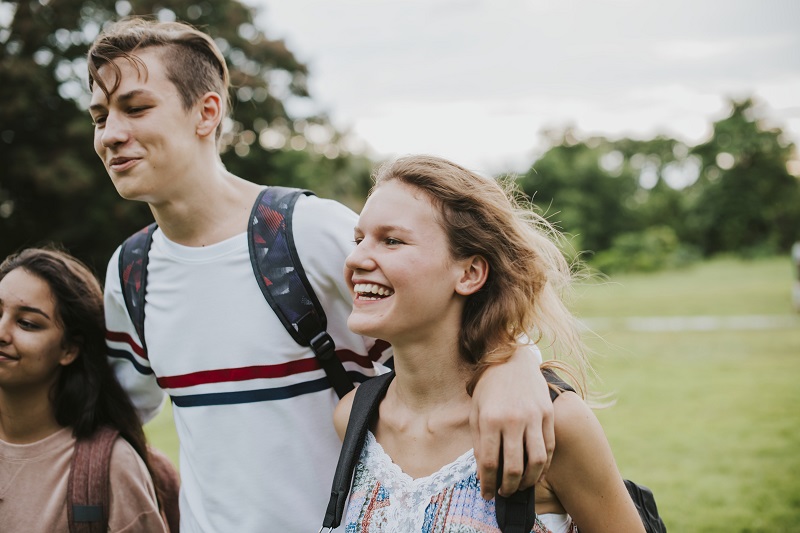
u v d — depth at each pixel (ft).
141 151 6.08
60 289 6.86
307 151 82.89
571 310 6.01
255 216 6.39
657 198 182.29
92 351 7.10
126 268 6.75
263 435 6.21
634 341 43.29
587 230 170.60
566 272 5.51
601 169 176.65
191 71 6.32
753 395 27.20
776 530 14.01
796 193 180.65
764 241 170.30
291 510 6.18
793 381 29.63
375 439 5.16
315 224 6.31
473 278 4.95
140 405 7.45
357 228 4.99
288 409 6.22
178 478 7.66
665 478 17.60
